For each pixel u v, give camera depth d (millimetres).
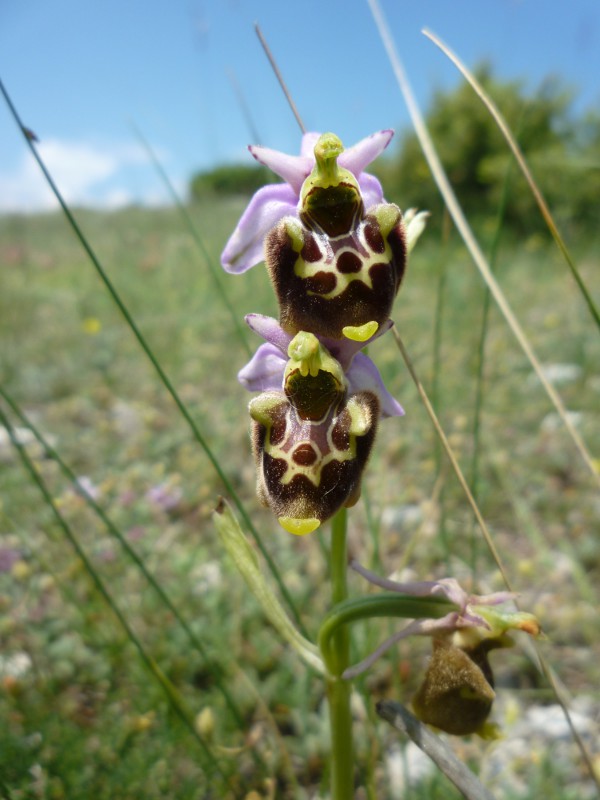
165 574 117
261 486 61
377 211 62
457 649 63
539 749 90
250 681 97
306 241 61
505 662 104
